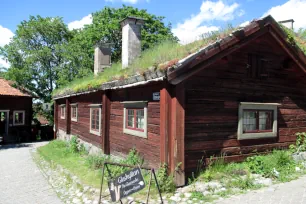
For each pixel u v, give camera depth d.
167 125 6.09
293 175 6.76
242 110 7.23
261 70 7.63
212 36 6.85
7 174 10.35
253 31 6.92
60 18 31.94
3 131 23.58
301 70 8.23
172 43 8.40
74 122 14.15
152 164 6.88
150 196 5.67
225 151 6.98
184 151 6.20
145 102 7.12
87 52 30.33
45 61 29.70
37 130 26.17
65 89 14.59
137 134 7.55
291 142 8.27
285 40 7.63
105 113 9.38
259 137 7.52
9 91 23.48
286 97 8.17
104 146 9.39
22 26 30.36
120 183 4.87
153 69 5.97
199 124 6.58
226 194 5.62
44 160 12.17
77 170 8.73
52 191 7.70
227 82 7.04
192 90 6.49
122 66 10.02
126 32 10.19
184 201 5.36
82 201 6.27
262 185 6.10
